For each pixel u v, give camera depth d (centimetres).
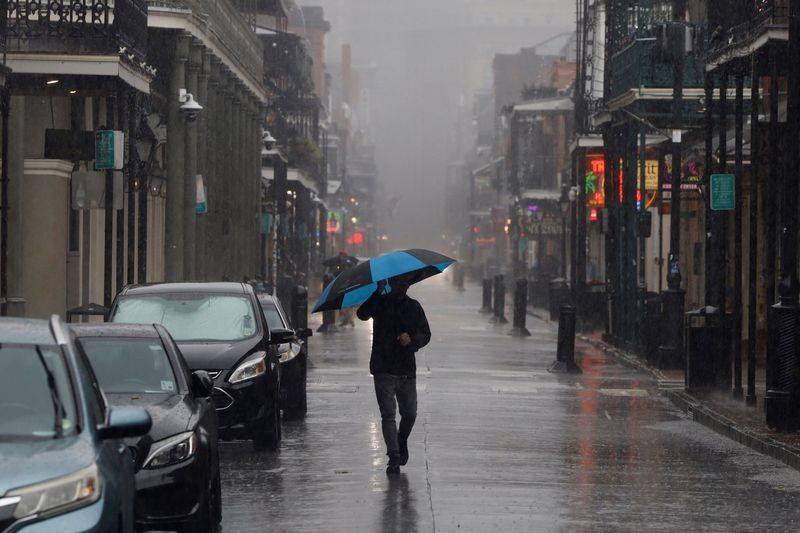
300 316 7112
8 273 5828
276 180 13500
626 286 7556
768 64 4672
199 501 2377
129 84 5391
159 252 8638
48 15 5138
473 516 2684
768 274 4244
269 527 2577
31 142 6178
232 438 3550
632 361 6812
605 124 8094
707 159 5253
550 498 2916
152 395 2566
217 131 9375
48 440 1730
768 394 3950
